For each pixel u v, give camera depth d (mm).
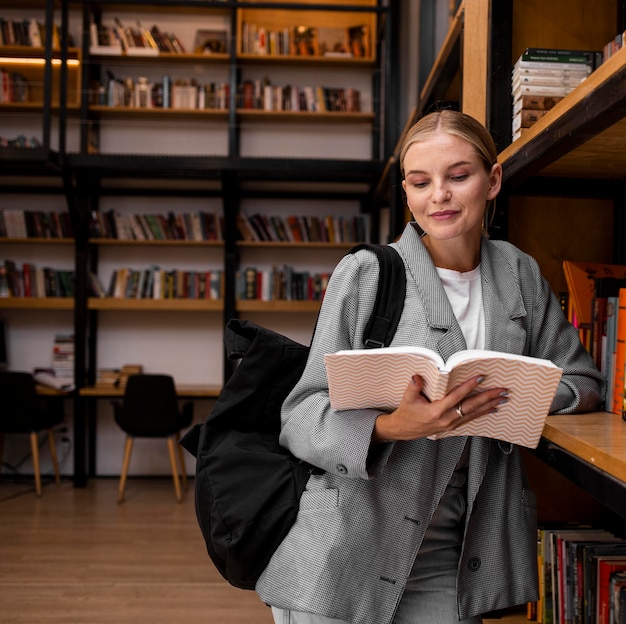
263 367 1254
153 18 5961
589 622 1562
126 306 5750
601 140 1323
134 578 3539
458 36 2240
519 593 1197
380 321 1139
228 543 1147
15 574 3562
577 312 1624
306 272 5914
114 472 6117
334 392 1043
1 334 5902
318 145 6102
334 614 1085
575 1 1949
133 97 5719
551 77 1760
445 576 1184
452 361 908
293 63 5895
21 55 5727
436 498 1128
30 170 5484
